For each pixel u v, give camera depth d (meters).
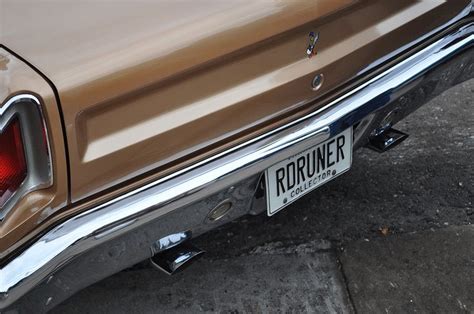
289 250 2.69
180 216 1.85
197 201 1.82
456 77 2.53
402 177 3.04
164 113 1.72
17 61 1.59
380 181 3.02
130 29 1.71
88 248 1.66
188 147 1.79
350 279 2.54
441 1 2.32
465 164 3.10
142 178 1.74
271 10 1.82
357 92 2.13
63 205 1.63
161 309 2.44
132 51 1.64
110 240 1.70
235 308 2.44
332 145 2.19
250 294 2.49
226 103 1.81
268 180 2.04
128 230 1.71
